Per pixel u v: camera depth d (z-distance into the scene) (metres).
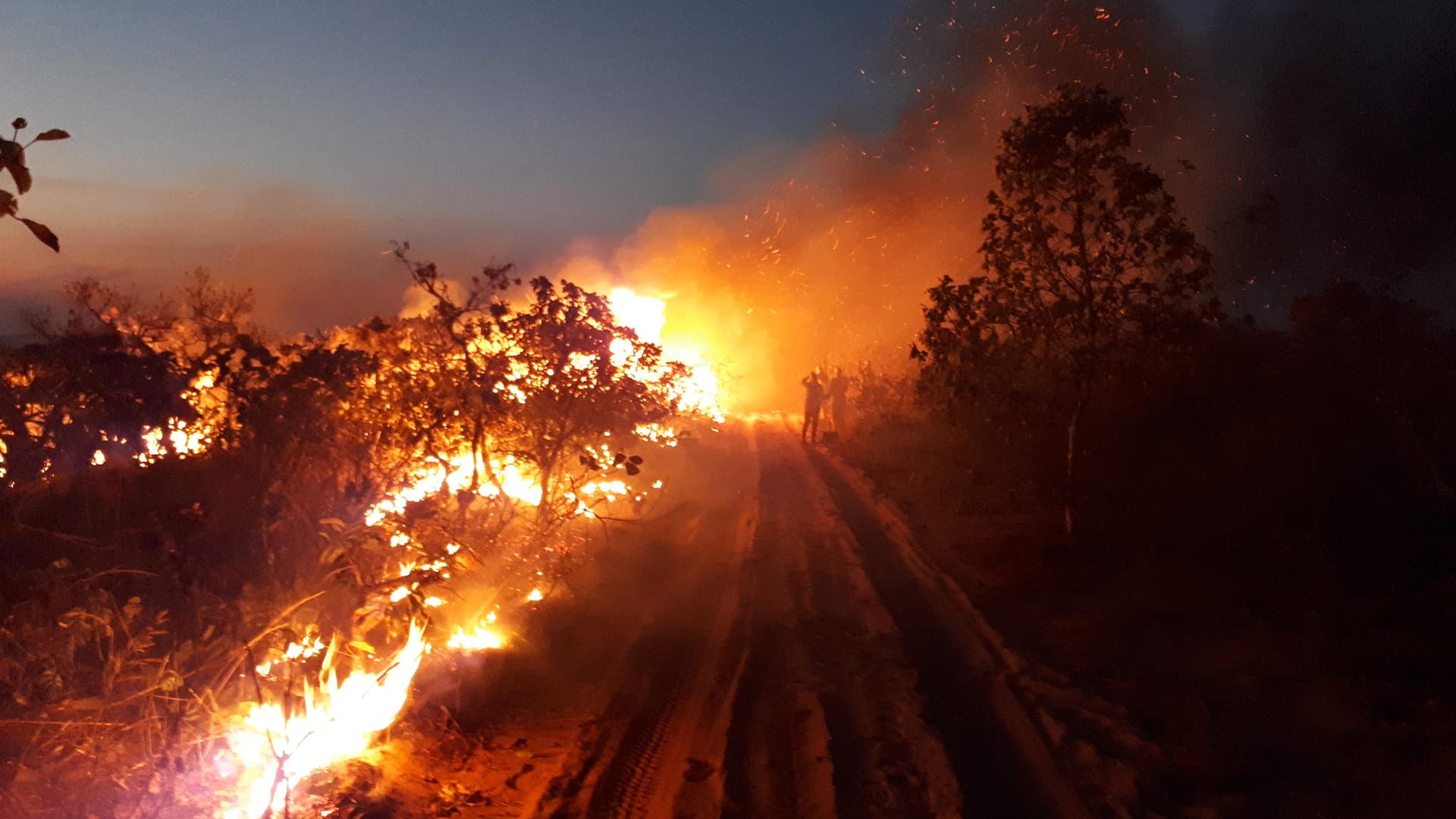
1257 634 7.75
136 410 8.23
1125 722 6.41
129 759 5.02
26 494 7.53
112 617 6.05
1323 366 13.14
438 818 5.23
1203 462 12.12
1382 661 6.79
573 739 6.40
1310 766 5.71
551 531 9.60
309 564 7.26
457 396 9.42
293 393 8.71
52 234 3.03
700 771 5.98
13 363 8.19
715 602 9.84
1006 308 10.09
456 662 7.25
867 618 9.07
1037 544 10.92
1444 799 5.17
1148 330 9.88
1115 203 9.73
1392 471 10.48
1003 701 6.99
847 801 5.53
